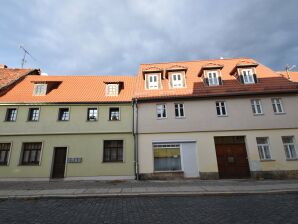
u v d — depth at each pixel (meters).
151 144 16.23
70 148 16.62
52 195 9.97
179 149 16.14
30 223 6.32
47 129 16.95
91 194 10.12
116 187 11.98
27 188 12.01
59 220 6.59
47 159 16.34
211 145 15.88
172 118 16.64
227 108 16.58
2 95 18.00
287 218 6.46
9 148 16.67
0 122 16.97
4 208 8.16
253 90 16.72
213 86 17.75
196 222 6.25
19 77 20.66
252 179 14.88
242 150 16.00
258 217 6.63
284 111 16.31
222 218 6.59
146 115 16.91
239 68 18.31
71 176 15.96
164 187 11.80
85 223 6.30
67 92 19.02
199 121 16.41
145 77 18.73
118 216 6.94
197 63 21.59
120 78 21.78
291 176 15.00
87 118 17.47
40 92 18.56
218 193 10.24
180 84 18.36
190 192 10.42
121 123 17.23
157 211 7.50
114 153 16.88
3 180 15.71
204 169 15.41
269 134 15.85
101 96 18.53
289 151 15.76
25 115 17.27
